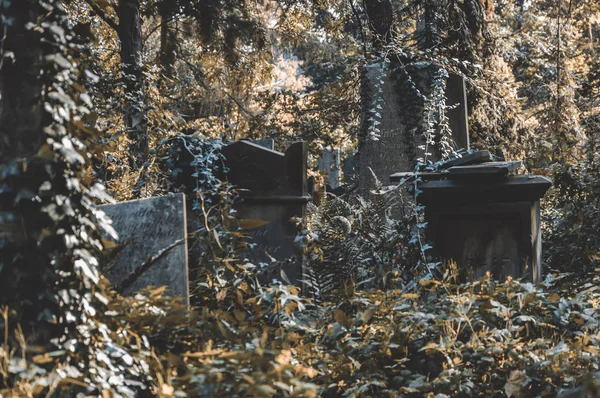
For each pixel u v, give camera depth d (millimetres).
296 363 4566
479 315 5262
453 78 10523
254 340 4613
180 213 5250
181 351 4438
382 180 10438
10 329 3746
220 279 5676
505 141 13000
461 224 6895
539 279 7148
